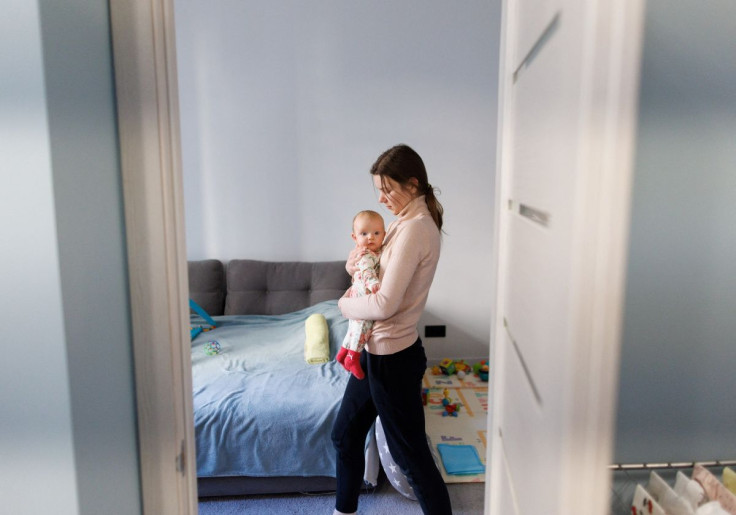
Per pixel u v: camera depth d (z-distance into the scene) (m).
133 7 0.85
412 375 1.65
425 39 3.35
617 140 0.63
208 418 2.04
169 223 0.91
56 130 0.71
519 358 1.05
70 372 0.74
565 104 0.70
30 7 0.67
